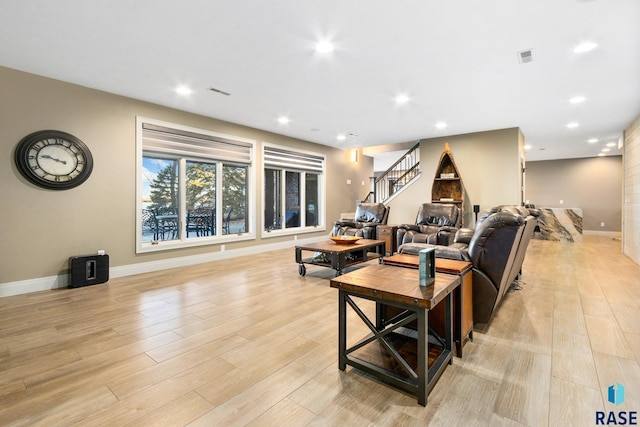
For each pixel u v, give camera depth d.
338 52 3.03
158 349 2.21
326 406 1.60
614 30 2.61
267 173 6.59
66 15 2.41
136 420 1.50
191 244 5.06
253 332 2.48
